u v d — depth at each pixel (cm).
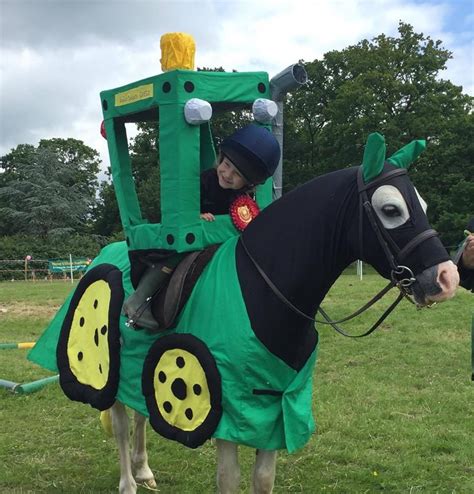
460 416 531
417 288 230
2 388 637
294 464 434
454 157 3195
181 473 425
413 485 396
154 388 279
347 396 598
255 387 249
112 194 4528
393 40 3572
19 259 3450
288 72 290
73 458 455
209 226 282
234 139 280
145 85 286
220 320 256
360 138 3253
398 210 232
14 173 5025
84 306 347
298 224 256
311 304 257
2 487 401
